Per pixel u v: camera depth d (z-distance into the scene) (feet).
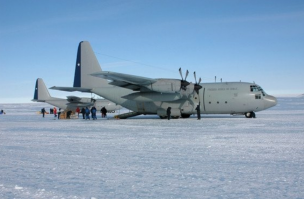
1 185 20.02
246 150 32.40
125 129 60.18
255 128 56.08
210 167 24.67
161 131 54.80
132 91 92.38
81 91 96.58
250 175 21.72
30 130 61.26
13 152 33.58
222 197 17.07
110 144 39.14
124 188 19.15
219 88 87.51
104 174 22.89
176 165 25.76
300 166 24.30
